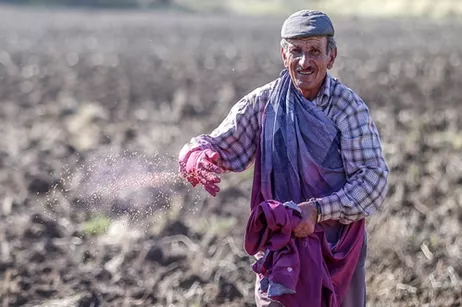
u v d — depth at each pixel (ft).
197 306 50.37
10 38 223.92
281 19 347.36
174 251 57.72
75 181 68.74
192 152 36.42
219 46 206.28
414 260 56.18
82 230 60.64
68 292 51.78
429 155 82.99
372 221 62.75
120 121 104.06
